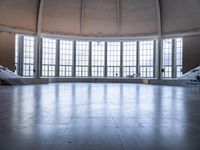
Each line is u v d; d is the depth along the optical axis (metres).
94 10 35.28
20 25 30.94
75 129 5.23
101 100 11.44
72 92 16.69
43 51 36.78
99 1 34.66
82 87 23.80
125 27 36.03
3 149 3.84
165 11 32.62
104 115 7.05
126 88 22.97
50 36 34.72
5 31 29.72
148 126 5.57
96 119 6.41
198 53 30.34
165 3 32.16
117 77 39.34
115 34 36.53
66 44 38.69
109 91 18.25
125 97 13.23
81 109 8.27
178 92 17.88
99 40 36.97
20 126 5.48
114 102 10.61
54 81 36.72
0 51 29.59
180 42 34.59
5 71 28.27
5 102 10.20
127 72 39.66
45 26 33.94
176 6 31.16
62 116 6.83
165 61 36.41
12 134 4.76
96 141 4.31
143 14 34.56
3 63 29.94
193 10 29.53
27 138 4.48
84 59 39.69
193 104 10.00
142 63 38.59
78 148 3.90
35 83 31.08
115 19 35.84
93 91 18.03
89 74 39.78
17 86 24.77
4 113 7.28
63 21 34.88
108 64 39.84
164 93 16.72
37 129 5.20
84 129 5.23
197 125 5.70
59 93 15.59
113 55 39.75
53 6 33.41
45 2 32.62
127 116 6.91
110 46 39.66
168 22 32.81
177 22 31.84
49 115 6.97
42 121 6.07
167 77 36.28
